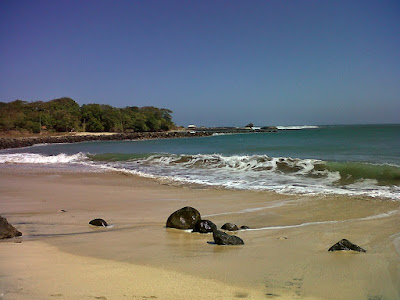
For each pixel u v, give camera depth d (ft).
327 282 11.71
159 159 71.72
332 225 22.17
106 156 81.25
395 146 86.99
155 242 17.97
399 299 10.27
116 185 44.24
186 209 22.24
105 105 338.13
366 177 42.60
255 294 10.55
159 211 28.14
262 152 84.53
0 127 237.25
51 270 12.38
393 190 35.04
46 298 9.57
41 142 196.54
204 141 181.68
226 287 11.14
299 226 22.12
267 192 36.24
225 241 17.38
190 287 11.08
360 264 13.82
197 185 42.37
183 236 19.48
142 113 356.79
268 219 24.63
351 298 10.34
